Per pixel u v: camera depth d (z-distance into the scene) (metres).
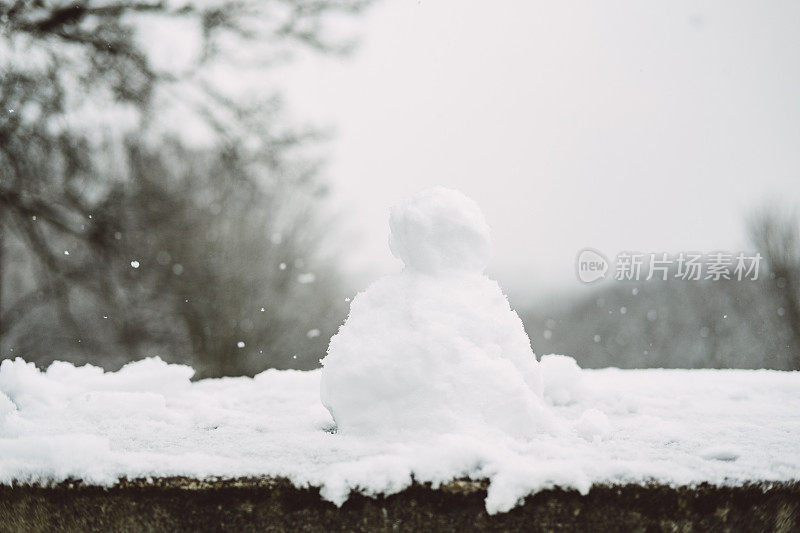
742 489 1.97
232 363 16.19
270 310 16.48
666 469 1.98
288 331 16.95
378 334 2.28
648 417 2.77
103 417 2.74
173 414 2.75
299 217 16.23
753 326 19.22
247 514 2.01
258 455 2.18
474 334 2.26
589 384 3.42
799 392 3.58
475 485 1.94
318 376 3.73
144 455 2.12
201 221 14.65
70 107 8.41
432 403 2.17
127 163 10.77
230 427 2.61
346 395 2.27
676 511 1.95
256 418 2.79
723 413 2.96
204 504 2.03
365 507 1.97
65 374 3.48
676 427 2.60
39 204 9.58
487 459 1.98
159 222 12.50
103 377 3.32
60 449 2.12
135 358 14.84
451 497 1.93
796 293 18.42
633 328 20.67
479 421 2.16
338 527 1.98
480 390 2.18
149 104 8.71
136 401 2.83
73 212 9.94
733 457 2.16
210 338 15.92
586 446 2.24
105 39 8.11
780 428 2.60
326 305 17.28
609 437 2.40
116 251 10.84
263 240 15.98
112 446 2.31
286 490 2.00
